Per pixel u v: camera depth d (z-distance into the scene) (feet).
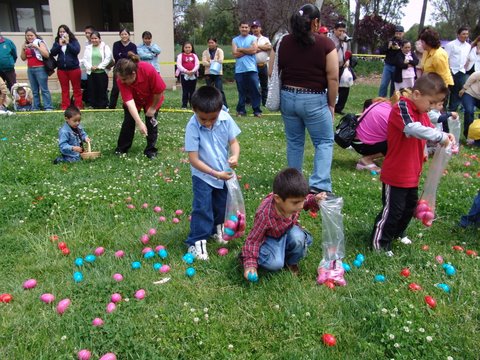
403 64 35.40
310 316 10.04
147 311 10.27
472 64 36.24
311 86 16.08
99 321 9.69
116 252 13.14
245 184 19.07
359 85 66.69
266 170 21.25
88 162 22.38
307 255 12.98
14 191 17.60
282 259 11.56
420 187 19.25
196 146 12.50
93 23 66.49
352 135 22.24
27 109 39.17
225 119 13.00
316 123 16.60
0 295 10.93
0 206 16.21
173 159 22.94
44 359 8.77
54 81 56.24
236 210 12.96
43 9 61.98
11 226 15.03
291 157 17.83
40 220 15.58
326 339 9.28
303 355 8.93
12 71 40.75
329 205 11.26
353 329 9.77
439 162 13.00
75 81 39.09
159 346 9.13
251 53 35.60
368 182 19.81
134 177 19.80
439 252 13.29
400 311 10.09
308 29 15.49
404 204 12.75
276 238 11.61
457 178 20.57
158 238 14.15
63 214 15.84
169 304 10.58
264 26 79.61
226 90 60.23
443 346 9.14
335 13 85.97
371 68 81.00
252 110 41.14
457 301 10.72
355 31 94.07
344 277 11.76
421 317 9.91
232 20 106.32
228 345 9.13
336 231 11.34
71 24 54.54
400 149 12.31
